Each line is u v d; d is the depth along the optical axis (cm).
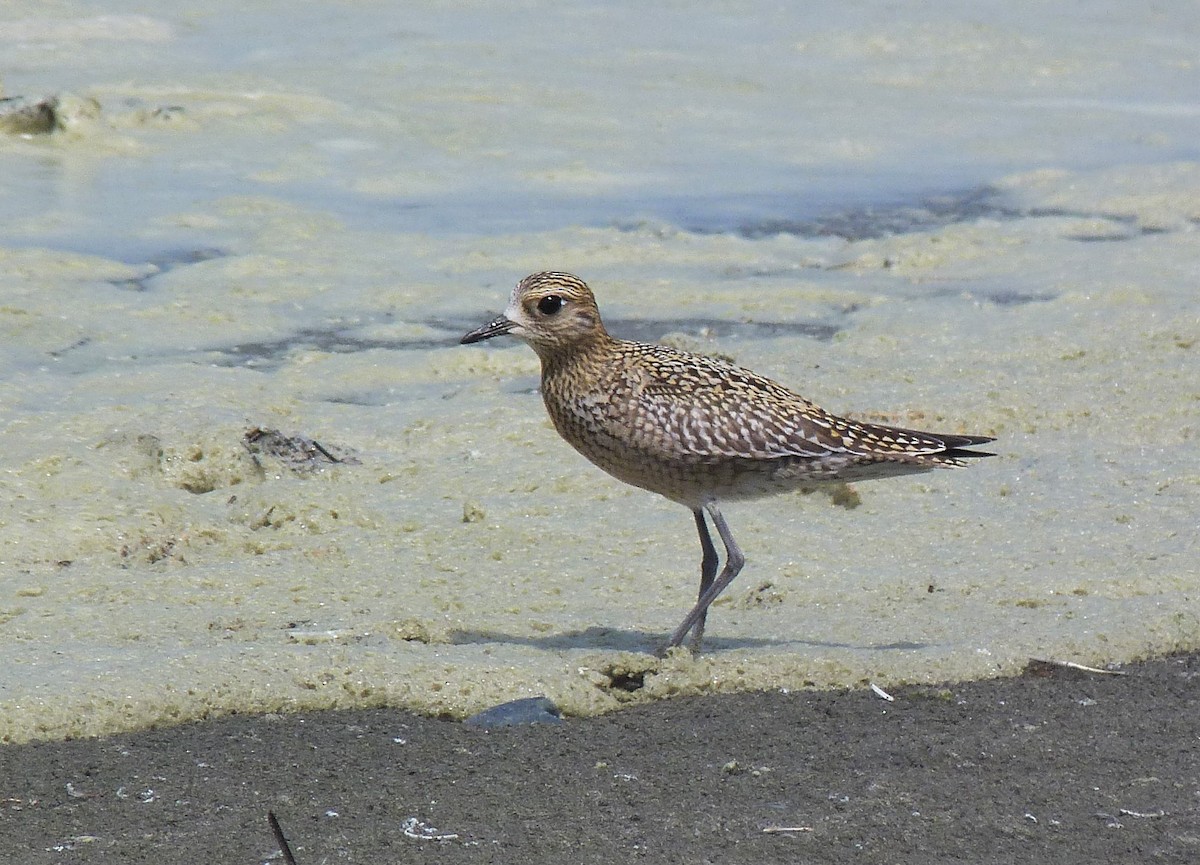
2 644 1034
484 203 2233
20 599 1111
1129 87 3119
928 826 857
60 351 1614
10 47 2852
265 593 1145
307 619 1102
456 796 880
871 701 1012
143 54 2864
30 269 1828
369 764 917
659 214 2220
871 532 1266
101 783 887
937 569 1200
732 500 1099
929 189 2395
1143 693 1027
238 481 1336
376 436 1441
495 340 1714
